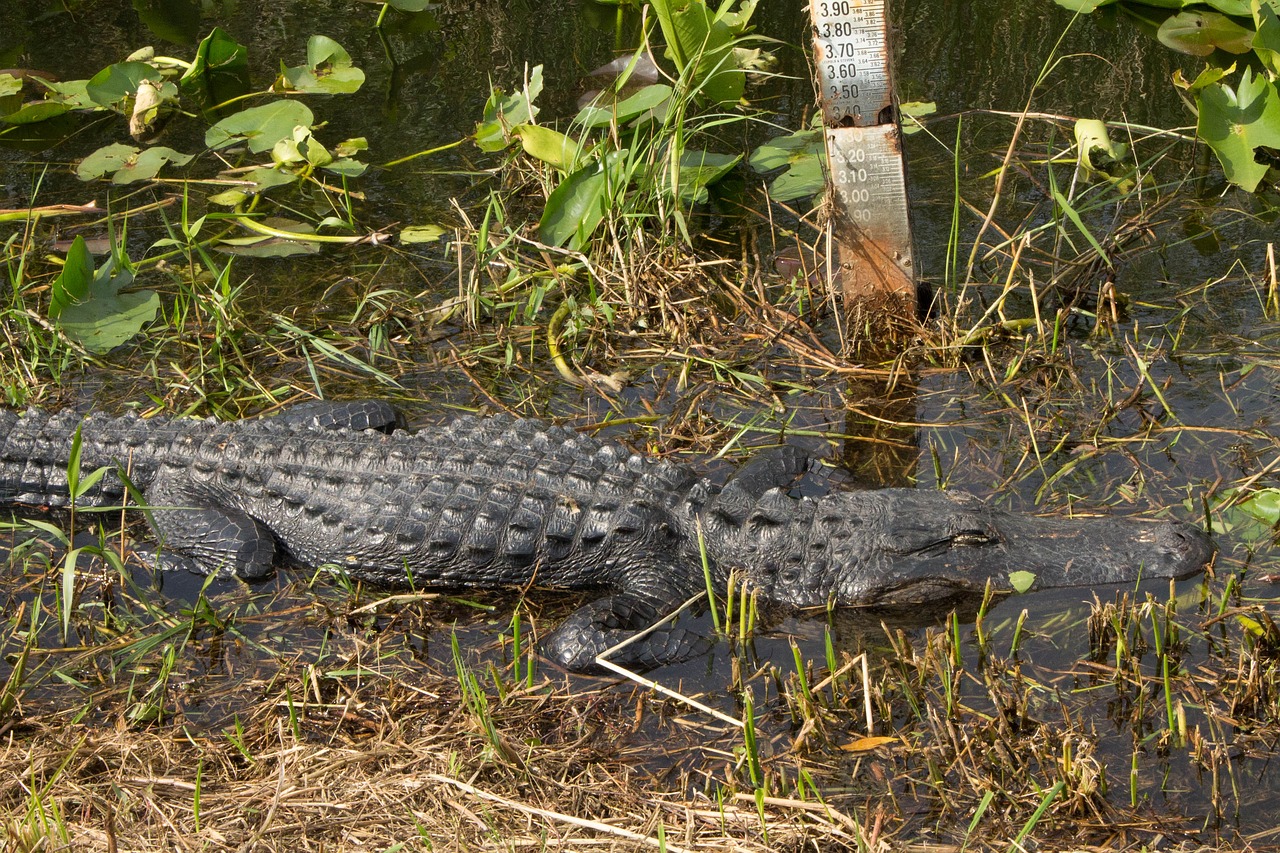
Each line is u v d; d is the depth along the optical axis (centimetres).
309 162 859
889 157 636
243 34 1129
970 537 495
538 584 531
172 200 838
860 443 588
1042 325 650
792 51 1030
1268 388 597
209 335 687
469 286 700
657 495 529
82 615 503
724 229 791
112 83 953
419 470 546
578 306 703
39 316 681
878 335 668
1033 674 439
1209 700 418
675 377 650
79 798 391
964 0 1115
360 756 405
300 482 552
